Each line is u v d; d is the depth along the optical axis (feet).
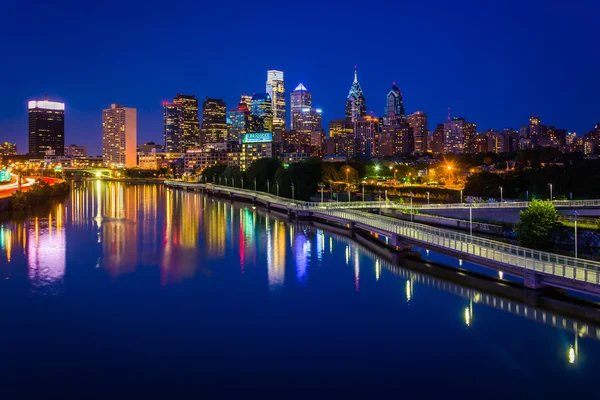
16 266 313.32
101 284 271.90
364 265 312.09
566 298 233.55
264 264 318.04
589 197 568.00
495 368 170.30
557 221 354.74
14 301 241.55
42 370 170.81
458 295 245.86
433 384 160.66
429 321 211.82
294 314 222.69
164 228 481.87
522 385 159.43
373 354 181.47
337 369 170.71
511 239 393.50
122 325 209.97
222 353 183.01
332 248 371.56
